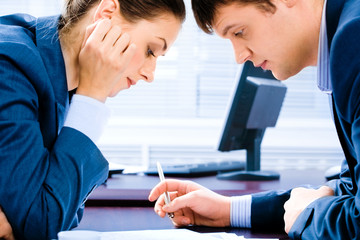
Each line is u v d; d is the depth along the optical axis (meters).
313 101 3.41
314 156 3.40
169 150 3.35
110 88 1.24
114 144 3.32
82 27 1.31
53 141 1.21
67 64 1.31
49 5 3.28
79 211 1.30
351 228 0.96
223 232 1.19
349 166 1.15
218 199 1.36
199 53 3.34
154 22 1.30
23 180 1.06
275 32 1.20
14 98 1.08
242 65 2.09
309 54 1.24
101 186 1.81
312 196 1.19
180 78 3.35
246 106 2.14
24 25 1.35
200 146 3.34
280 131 3.40
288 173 2.51
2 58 1.10
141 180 2.03
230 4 1.17
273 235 1.22
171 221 1.36
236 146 2.23
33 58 1.15
